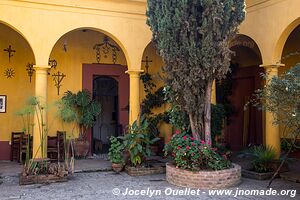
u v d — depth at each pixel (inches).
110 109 515.2
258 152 324.2
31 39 336.2
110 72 459.8
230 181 277.9
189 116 306.5
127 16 376.2
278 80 243.1
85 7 358.0
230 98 517.7
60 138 402.0
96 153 458.0
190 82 286.8
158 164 354.6
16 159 400.5
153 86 473.4
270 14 334.0
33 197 248.2
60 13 348.8
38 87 337.1
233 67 502.9
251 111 485.7
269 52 333.7
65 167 319.9
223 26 281.7
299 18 304.8
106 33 372.5
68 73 441.1
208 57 279.0
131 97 377.4
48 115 423.8
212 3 270.4
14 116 414.0
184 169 281.9
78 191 265.4
